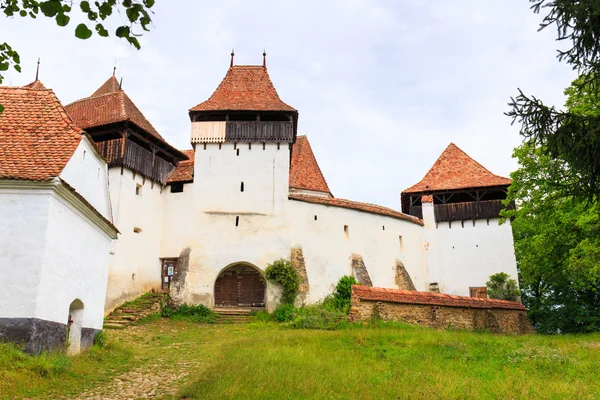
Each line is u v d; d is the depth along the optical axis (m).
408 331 18.94
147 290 28.14
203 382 10.02
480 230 34.72
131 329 21.94
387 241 32.69
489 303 26.09
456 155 38.84
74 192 12.41
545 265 26.31
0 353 9.99
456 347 15.58
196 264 28.66
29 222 11.43
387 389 9.82
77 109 29.66
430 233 35.59
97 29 6.46
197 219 29.44
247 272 29.50
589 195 9.95
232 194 29.83
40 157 12.38
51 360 10.86
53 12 6.21
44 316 11.34
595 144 9.02
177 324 24.19
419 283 34.06
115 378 11.14
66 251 12.53
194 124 30.73
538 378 11.62
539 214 24.77
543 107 9.34
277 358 12.57
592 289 32.44
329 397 9.01
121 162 26.64
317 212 30.28
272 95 32.81
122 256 26.38
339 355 14.05
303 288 27.83
